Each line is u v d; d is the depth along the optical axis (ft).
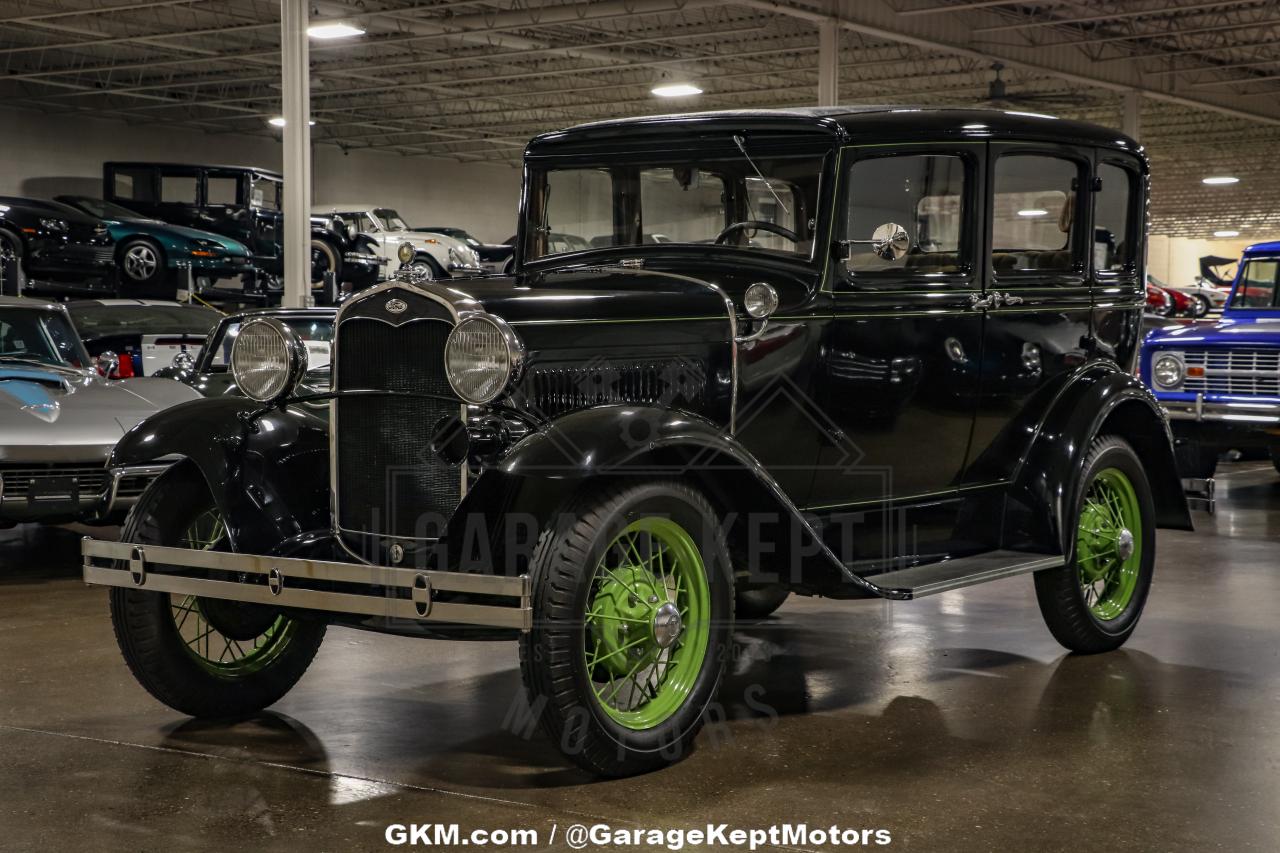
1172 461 17.35
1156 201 139.95
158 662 13.39
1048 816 10.93
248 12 63.57
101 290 48.78
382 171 107.55
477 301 12.46
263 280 55.06
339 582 12.51
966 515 15.94
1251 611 19.24
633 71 79.87
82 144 88.89
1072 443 15.93
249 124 95.40
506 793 11.51
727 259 14.57
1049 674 15.66
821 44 57.00
